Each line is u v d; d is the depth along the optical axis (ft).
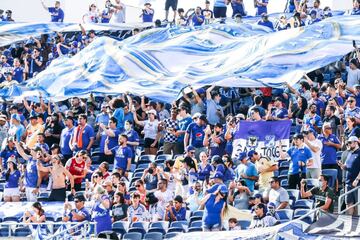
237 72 166.81
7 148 168.96
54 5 243.60
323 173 142.82
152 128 162.40
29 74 212.02
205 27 190.60
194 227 137.49
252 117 150.82
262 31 191.31
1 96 183.73
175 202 139.44
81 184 156.15
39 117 172.76
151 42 186.29
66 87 177.99
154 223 139.44
